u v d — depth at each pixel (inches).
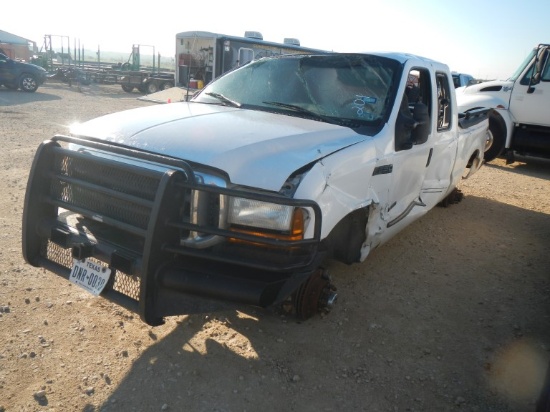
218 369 120.3
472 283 183.9
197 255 106.3
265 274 110.9
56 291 149.8
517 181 387.2
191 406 107.4
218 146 113.3
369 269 187.5
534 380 125.2
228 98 171.0
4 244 179.6
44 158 124.6
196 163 109.6
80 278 119.7
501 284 184.9
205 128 125.3
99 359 120.2
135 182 112.0
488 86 430.9
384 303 161.3
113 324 135.0
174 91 681.0
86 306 142.9
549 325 155.5
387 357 131.3
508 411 113.4
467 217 272.5
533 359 134.9
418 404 114.2
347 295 163.9
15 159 313.1
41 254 129.7
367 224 147.1
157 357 122.9
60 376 113.1
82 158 119.1
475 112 265.0
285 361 125.8
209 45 713.0
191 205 107.7
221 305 115.7
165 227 105.2
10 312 135.9
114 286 116.3
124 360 120.8
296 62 174.6
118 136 123.4
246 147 113.8
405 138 156.5
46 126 470.0
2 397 105.1
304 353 129.8
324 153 121.1
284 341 134.2
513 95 411.2
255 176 108.3
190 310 113.2
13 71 834.2
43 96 809.5
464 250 219.3
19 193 241.3
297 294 137.6
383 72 163.0
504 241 235.9
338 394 115.5
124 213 114.0
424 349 136.5
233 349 128.7
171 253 109.0
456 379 124.2
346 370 124.3
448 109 210.2
